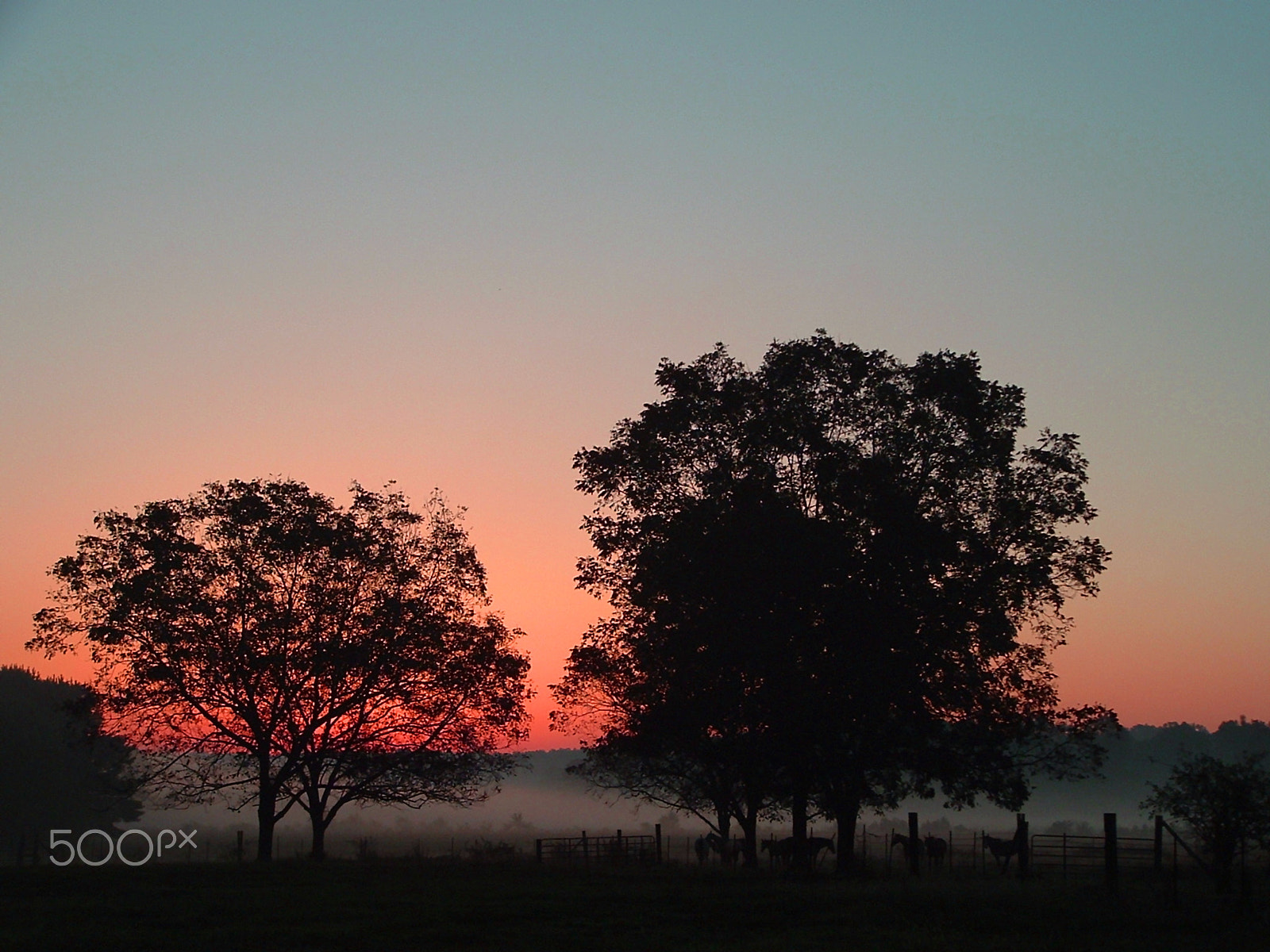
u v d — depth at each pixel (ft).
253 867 109.19
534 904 76.84
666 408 122.01
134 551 140.05
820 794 121.70
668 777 149.38
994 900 78.69
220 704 138.62
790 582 107.45
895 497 110.52
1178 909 74.28
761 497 113.70
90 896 80.43
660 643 116.16
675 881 96.07
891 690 106.73
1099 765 118.32
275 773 146.61
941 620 109.70
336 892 83.92
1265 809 93.40
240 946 57.82
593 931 64.95
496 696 147.74
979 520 118.21
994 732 114.52
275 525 142.82
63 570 137.69
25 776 261.85
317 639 140.87
